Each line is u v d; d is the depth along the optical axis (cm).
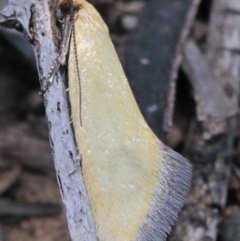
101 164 7
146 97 9
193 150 9
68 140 7
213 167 9
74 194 7
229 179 9
